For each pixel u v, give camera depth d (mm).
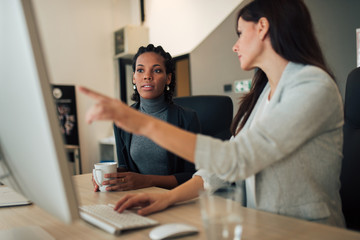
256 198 906
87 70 4973
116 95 5262
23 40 441
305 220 781
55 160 461
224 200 569
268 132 749
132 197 898
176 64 5484
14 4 440
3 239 683
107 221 760
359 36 2535
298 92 809
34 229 754
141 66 1688
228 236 562
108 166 1182
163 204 905
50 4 4621
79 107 4812
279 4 901
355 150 1161
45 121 450
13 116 551
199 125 1751
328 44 2738
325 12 2750
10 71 511
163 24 4922
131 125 662
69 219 488
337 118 869
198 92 4344
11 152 627
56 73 4660
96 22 5086
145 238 682
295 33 888
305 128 772
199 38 4262
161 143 697
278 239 642
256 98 1194
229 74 3826
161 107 1744
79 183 1354
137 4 5328
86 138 4852
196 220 806
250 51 955
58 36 4691
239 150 728
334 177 905
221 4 3896
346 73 2631
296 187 866
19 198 1053
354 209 1130
